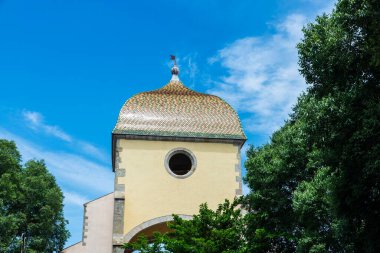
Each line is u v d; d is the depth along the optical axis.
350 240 16.59
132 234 25.22
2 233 33.28
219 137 27.44
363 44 14.16
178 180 26.62
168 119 27.69
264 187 23.48
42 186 38.28
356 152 13.91
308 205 19.45
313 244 19.25
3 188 34.91
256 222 22.27
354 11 13.91
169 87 30.39
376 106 13.58
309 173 22.31
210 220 20.45
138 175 26.42
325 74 15.27
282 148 23.12
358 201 15.23
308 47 15.48
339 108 14.50
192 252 19.19
